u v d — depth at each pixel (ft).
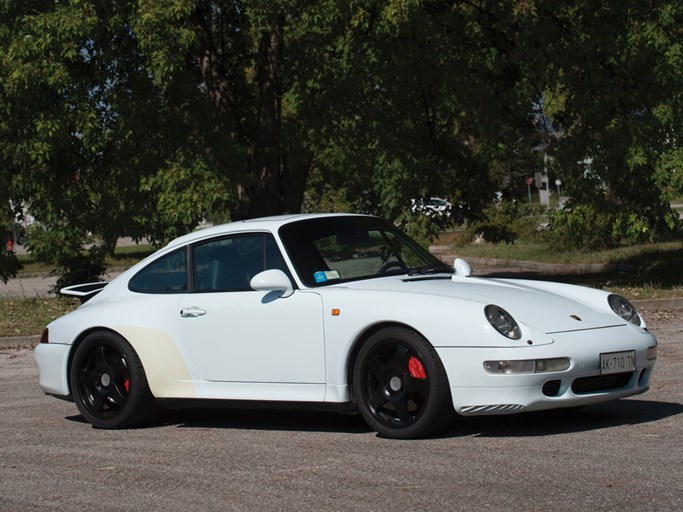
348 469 18.06
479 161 61.72
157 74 47.91
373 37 51.37
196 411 25.85
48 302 59.11
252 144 63.26
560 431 20.45
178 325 23.16
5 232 62.28
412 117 57.57
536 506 14.97
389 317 20.20
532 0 51.90
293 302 21.63
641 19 52.90
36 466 20.07
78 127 50.80
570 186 54.60
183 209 49.93
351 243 23.08
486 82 56.95
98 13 49.93
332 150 55.06
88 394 24.34
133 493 17.37
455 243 108.47
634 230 52.49
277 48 58.23
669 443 18.90
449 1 56.54
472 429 21.02
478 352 19.25
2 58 50.03
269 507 15.90
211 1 58.23
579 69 54.49
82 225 55.11
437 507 15.23
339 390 20.99
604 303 21.90
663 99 52.75
